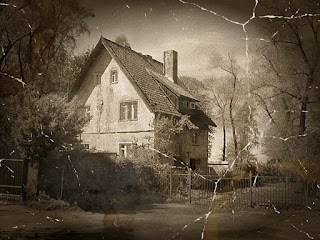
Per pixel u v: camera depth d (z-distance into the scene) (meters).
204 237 6.98
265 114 26.23
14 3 20.02
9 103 12.27
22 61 22.44
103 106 22.77
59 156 11.45
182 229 7.81
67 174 12.26
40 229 7.52
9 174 11.71
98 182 13.59
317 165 16.22
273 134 22.84
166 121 19.28
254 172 21.27
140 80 21.88
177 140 22.00
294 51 23.53
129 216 9.67
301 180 13.08
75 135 12.40
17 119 11.51
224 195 12.55
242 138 34.50
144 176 15.08
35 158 11.48
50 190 11.82
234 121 36.56
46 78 19.09
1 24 19.92
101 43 22.83
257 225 8.46
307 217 9.73
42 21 21.70
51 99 11.77
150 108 19.97
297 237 7.16
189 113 24.88
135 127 20.95
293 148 20.38
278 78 24.34
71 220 8.77
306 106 22.55
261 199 12.91
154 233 7.32
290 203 12.06
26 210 9.91
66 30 23.42
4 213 9.32
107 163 14.26
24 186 11.23
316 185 13.34
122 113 21.86
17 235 6.87
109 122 22.30
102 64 23.22
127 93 21.67
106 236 6.95
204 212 10.60
